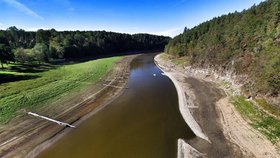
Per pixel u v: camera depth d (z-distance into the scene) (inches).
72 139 1077.8
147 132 1117.1
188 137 1042.1
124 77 2466.8
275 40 1546.5
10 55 2696.9
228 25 2728.8
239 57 1800.0
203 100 1509.6
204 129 1101.7
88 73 2657.5
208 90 1740.9
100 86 2016.5
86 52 4997.5
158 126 1175.6
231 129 1069.8
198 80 2129.7
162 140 1032.8
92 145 1018.7
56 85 2006.6
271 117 1095.0
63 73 2669.8
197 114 1286.9
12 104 1461.6
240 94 1446.9
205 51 2527.1
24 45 4864.7
